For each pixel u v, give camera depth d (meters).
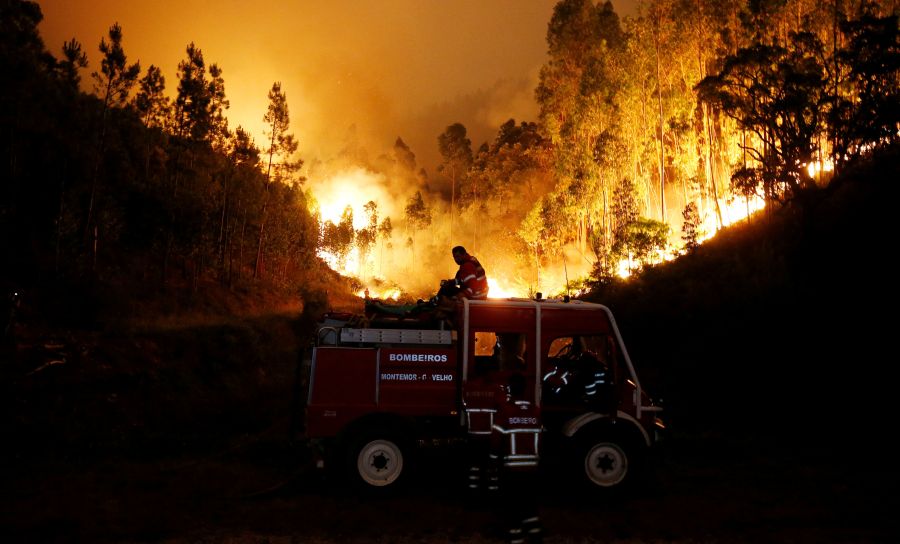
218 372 23.70
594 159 58.06
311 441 7.91
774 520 6.97
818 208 25.67
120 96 36.94
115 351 21.38
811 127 28.45
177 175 46.91
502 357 8.48
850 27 28.14
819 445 11.19
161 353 23.36
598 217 65.19
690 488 8.40
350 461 7.77
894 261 17.95
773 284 22.06
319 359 7.99
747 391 15.45
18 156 34.09
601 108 59.34
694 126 53.97
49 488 8.12
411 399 8.02
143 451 11.23
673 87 54.59
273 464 9.80
